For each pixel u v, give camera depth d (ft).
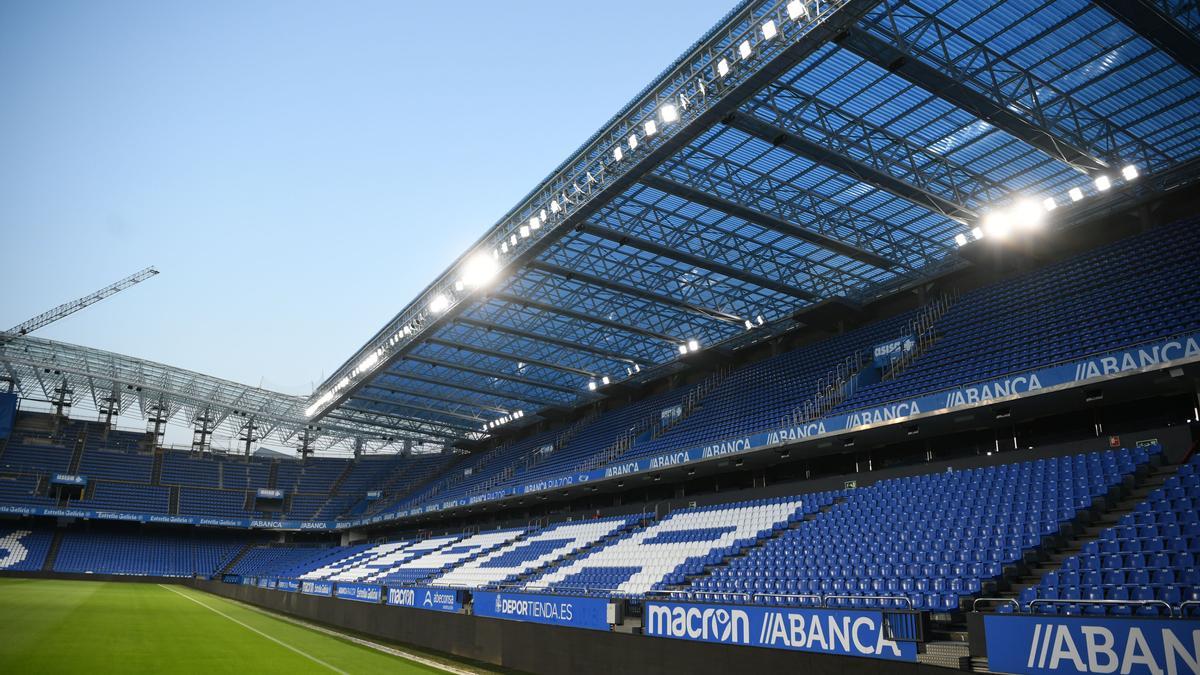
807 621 45.03
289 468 233.14
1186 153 75.25
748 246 96.78
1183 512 49.55
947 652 41.98
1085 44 59.47
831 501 82.64
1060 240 96.22
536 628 60.85
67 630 67.62
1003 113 66.08
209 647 62.95
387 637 84.23
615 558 96.27
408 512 175.83
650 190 83.71
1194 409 65.82
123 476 206.28
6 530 189.78
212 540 213.87
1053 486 62.49
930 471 82.17
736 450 93.30
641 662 51.75
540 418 183.73
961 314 95.45
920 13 57.26
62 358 187.93
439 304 108.68
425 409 179.11
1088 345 70.13
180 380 199.21
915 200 81.15
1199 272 72.13
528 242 89.20
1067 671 34.12
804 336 126.82
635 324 123.85
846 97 67.10
